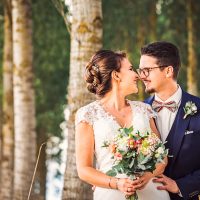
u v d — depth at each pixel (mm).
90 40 7422
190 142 5324
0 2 16500
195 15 16172
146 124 5098
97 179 4898
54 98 20297
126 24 16859
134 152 4809
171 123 5395
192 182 5246
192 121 5344
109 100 5145
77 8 7469
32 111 13648
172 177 5332
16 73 13523
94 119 5023
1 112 19781
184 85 18641
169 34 17703
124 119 5098
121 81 5113
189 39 15891
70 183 7273
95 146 5035
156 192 5090
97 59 5129
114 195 5004
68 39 17234
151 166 4816
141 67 5461
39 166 21797
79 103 7344
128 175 4852
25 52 13453
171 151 5332
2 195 16234
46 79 19781
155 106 5445
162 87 5438
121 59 5133
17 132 13664
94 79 5133
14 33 13484
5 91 16094
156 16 16438
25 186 13445
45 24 16484
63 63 18344
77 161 5000
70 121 7383
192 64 15773
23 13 13383
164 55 5398
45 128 21891
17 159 13641
